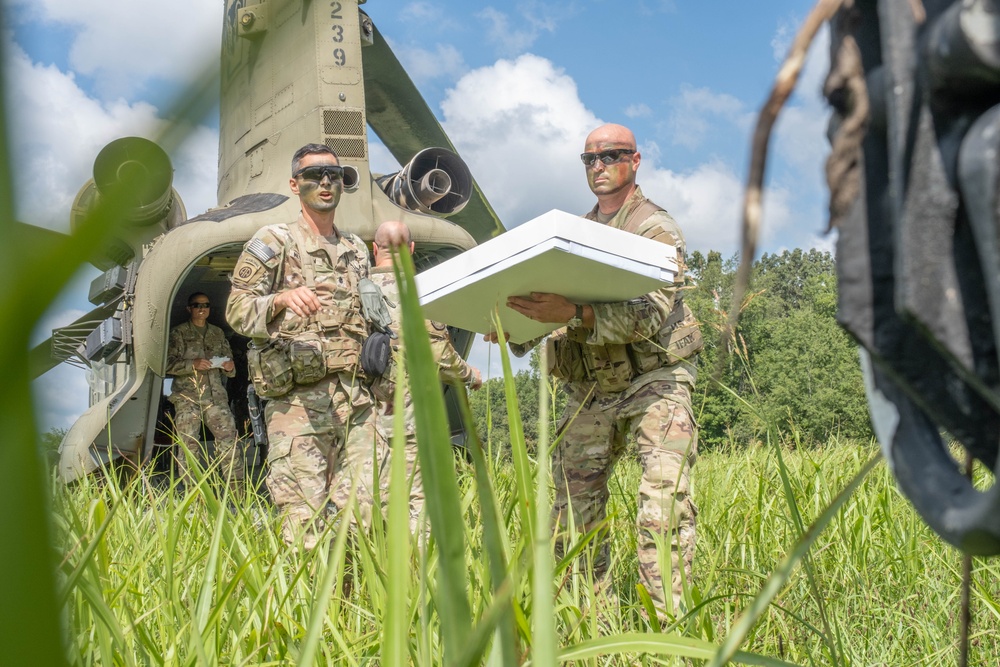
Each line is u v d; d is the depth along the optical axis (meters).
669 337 3.38
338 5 6.75
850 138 0.54
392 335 4.24
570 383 3.65
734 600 2.63
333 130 6.70
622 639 1.05
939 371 0.61
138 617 1.92
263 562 2.34
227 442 7.33
